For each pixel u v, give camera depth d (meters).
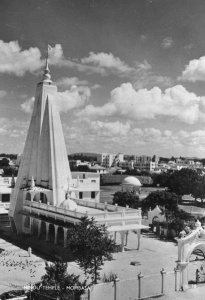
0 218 81.12
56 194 72.19
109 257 39.91
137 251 57.00
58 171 73.25
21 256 54.22
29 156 76.62
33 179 72.50
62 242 61.00
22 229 72.19
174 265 49.09
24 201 72.50
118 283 32.91
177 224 66.75
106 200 130.88
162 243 63.41
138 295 33.72
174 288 36.38
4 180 87.19
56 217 61.69
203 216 88.44
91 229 40.94
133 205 92.75
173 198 88.56
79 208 65.75
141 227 57.28
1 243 63.41
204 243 39.19
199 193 122.19
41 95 76.69
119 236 67.19
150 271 45.69
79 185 82.44
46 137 75.12
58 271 32.06
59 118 76.00
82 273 43.88
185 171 130.62
